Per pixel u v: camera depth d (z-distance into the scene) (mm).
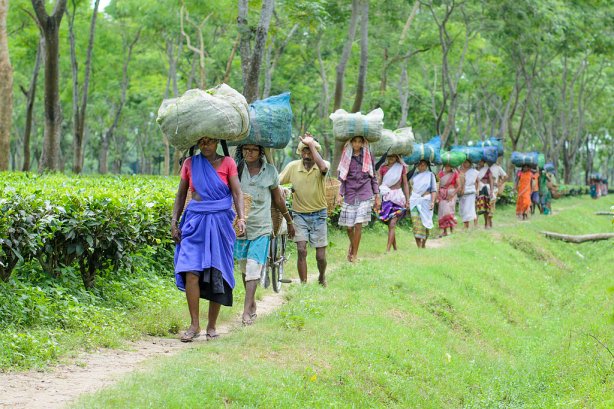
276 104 9547
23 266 10211
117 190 12602
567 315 14805
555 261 22672
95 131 72562
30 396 6348
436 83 51875
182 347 8578
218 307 8945
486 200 25516
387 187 17656
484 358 10727
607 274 17719
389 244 17734
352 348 8430
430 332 10672
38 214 9281
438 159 21547
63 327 8867
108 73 49375
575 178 109625
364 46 26438
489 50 49188
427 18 38312
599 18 39531
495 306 14164
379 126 14141
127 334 8891
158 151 82375
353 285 12180
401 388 8016
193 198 8688
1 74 21312
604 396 8656
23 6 37406
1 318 8516
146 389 6152
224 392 6320
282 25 28422
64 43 43875
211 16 37594
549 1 36438
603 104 69688
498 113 57344
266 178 9609
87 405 5801
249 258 9594
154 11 40219
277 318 9305
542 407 8805
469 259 16984
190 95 8391
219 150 13328
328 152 39531
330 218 21203
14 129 69188
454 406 8586
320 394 6973
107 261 10789
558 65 57000
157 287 11516
